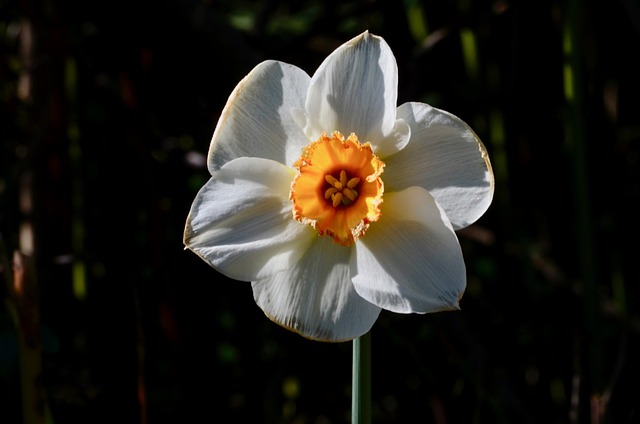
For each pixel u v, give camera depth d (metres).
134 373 0.65
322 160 0.47
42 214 0.64
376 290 0.47
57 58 0.64
